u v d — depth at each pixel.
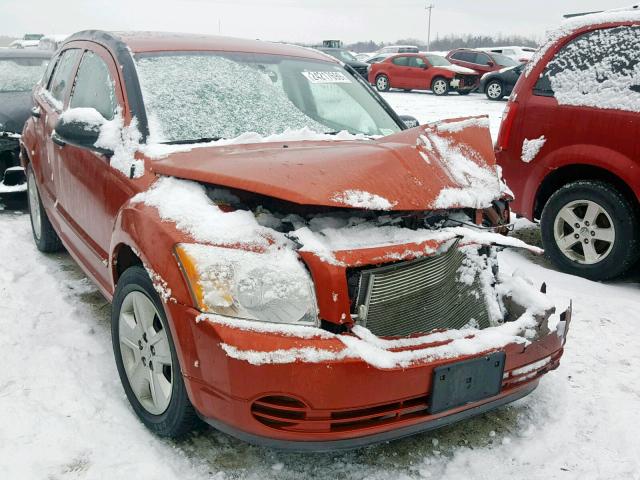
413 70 21.22
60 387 2.96
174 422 2.53
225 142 2.95
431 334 2.38
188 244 2.32
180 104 3.20
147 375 2.68
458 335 2.42
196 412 2.42
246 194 2.52
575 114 4.67
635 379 3.35
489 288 2.69
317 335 2.17
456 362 2.30
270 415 2.19
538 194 5.02
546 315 2.66
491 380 2.42
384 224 2.49
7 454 2.50
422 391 2.27
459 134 2.84
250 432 2.23
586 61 4.71
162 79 3.29
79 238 3.60
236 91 3.43
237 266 2.25
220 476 2.48
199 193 2.53
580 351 3.62
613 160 4.46
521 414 3.01
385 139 2.88
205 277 2.25
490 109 16.30
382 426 2.24
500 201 2.99
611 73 4.56
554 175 4.91
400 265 2.35
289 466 2.56
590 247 4.72
